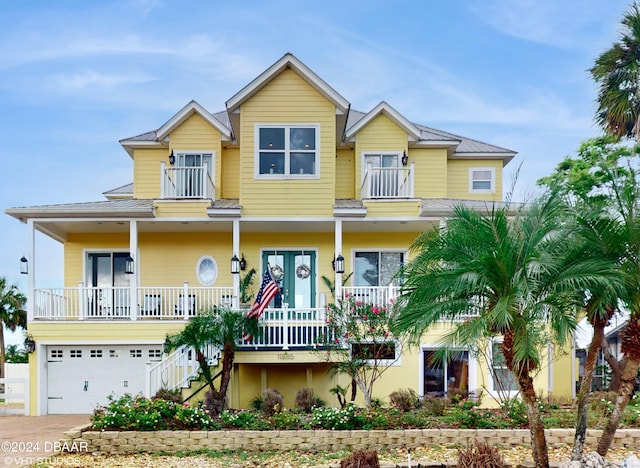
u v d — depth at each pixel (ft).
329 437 34.68
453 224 26.71
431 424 36.78
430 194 61.41
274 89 55.36
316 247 60.03
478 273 24.48
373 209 54.13
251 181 54.49
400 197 54.54
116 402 37.50
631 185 26.71
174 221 54.44
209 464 31.42
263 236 60.03
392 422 36.76
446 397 45.83
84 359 52.80
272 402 40.86
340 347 45.65
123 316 53.11
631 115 46.68
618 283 23.93
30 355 52.19
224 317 42.96
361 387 44.14
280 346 48.57
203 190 55.21
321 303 56.65
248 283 58.49
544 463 26.09
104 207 53.26
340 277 53.93
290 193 54.54
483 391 47.52
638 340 25.89
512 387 49.93
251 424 36.29
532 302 24.35
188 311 54.80
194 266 60.03
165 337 48.65
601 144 66.33
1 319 76.18
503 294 24.89
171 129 60.03
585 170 66.08
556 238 25.26
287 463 31.37
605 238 25.72
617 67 46.24
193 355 47.93
